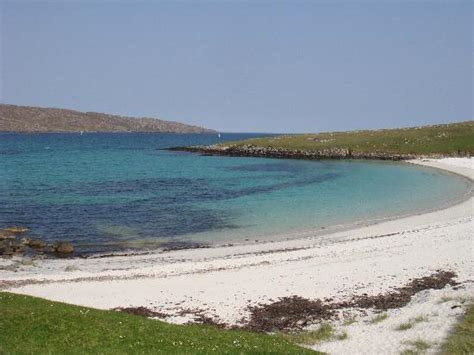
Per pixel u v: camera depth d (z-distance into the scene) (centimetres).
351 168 10700
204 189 7250
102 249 3950
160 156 14525
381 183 7938
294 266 3325
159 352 1733
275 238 4272
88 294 2805
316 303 2706
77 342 1727
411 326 2277
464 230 4316
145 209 5556
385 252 3644
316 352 1956
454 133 14350
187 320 2472
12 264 3484
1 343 1645
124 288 2909
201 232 4506
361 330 2298
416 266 3297
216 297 2783
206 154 15312
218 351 1809
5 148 17712
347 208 5662
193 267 3309
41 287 2908
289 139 16475
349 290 2889
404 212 5416
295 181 8275
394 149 13488
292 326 2436
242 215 5256
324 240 4159
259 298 2772
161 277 3105
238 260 3488
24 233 4444
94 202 5988
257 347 1908
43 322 1838
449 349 1945
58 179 8319
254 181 8275
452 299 2614
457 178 8456
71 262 3562
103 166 11069
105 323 1942
